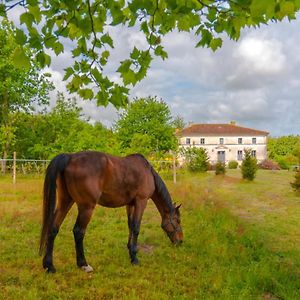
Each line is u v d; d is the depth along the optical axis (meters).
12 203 11.42
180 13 2.66
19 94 30.91
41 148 27.69
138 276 5.05
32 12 2.58
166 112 34.84
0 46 29.72
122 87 3.38
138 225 5.74
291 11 2.00
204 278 4.95
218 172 26.12
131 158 5.82
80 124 28.88
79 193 5.05
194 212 9.95
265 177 25.16
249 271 5.07
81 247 5.21
